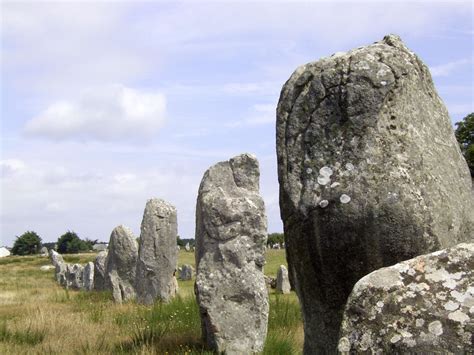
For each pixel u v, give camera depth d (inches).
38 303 809.5
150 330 493.4
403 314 138.1
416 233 201.8
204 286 453.1
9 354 430.3
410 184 204.1
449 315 135.4
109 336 500.7
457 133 1095.0
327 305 212.1
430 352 132.0
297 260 217.8
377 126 207.5
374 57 210.7
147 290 826.2
